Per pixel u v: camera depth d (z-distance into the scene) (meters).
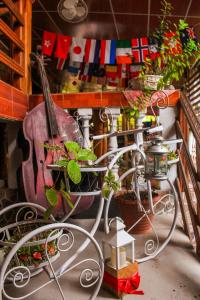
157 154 1.82
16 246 1.28
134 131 2.14
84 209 2.76
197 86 5.18
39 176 2.55
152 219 2.62
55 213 2.55
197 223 2.21
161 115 3.07
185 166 2.84
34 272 1.60
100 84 5.30
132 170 2.17
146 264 2.07
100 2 3.91
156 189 2.98
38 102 3.13
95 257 2.18
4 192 2.95
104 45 4.40
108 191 1.74
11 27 2.99
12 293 1.74
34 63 3.39
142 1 3.89
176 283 1.84
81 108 3.07
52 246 1.69
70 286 1.82
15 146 3.10
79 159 1.62
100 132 3.35
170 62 2.59
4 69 3.12
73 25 4.71
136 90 2.94
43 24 4.67
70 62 4.93
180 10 4.16
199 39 5.01
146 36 5.16
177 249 2.30
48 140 2.66
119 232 1.75
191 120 2.50
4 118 2.52
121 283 1.71
